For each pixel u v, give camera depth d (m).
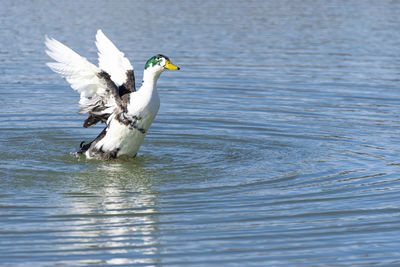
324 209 10.74
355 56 24.06
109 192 11.55
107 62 14.19
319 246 9.36
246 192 11.57
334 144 14.73
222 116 17.09
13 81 20.22
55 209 10.63
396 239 9.61
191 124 16.44
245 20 32.22
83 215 10.38
